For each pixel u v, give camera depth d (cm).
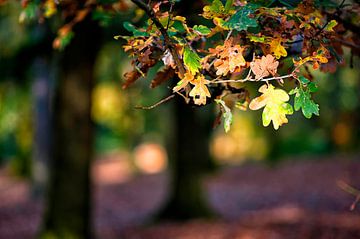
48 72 1552
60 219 693
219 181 1816
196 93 176
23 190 1812
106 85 1980
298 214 923
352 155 2159
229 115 177
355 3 222
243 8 173
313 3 193
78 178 695
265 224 834
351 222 735
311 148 2633
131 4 297
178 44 186
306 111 167
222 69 179
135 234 897
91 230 715
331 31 191
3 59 905
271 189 1535
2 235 986
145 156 2923
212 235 812
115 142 3816
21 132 2184
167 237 848
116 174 2461
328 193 1291
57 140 703
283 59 203
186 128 1025
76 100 692
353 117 2377
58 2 251
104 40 766
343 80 1781
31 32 879
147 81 1449
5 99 1664
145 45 189
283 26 187
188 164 1025
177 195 1023
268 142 2156
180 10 259
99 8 281
